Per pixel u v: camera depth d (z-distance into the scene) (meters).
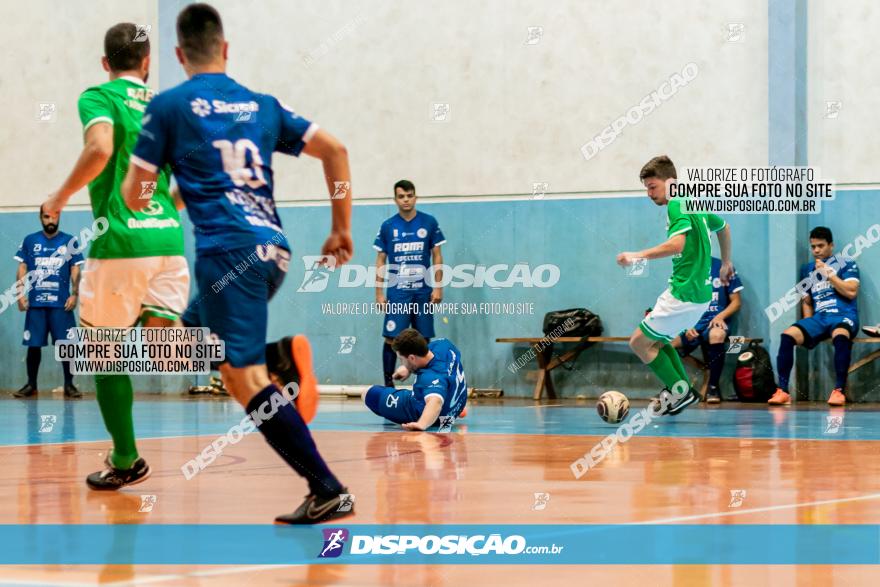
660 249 11.53
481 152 19.30
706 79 18.14
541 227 18.94
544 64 18.97
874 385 17.20
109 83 6.31
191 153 5.20
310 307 20.11
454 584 3.47
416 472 6.88
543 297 18.94
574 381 18.58
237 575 3.63
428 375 11.28
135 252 6.15
